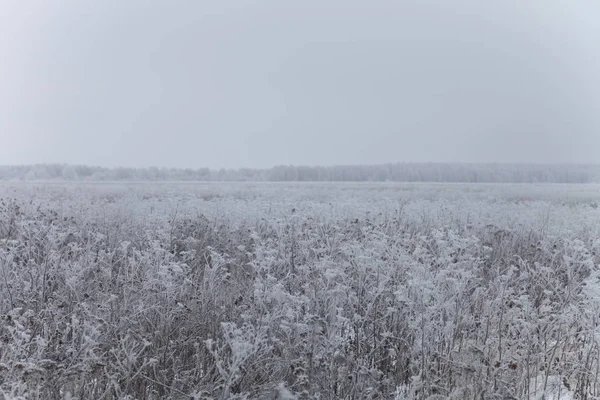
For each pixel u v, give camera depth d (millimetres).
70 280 5898
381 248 6773
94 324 5332
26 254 7254
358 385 4688
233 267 7914
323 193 21969
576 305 5840
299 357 4879
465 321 5461
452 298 5348
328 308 5590
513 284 7301
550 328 5477
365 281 6078
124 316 5504
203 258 8422
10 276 6594
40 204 11305
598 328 5164
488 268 8156
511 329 5320
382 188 31328
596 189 29531
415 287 5387
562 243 9125
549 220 11398
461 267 6820
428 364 4844
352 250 6836
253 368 4969
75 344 5066
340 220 10445
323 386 4688
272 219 9227
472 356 4918
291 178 71000
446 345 5332
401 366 5180
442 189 29484
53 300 6043
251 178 70188
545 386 4719
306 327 4988
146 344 4684
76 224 9891
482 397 4465
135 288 5945
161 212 10836
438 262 6332
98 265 7273
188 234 9633
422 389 4594
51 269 6590
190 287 6461
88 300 5973
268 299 5492
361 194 22031
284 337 5305
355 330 5469
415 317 5281
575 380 5082
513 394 4660
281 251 7395
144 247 8414
